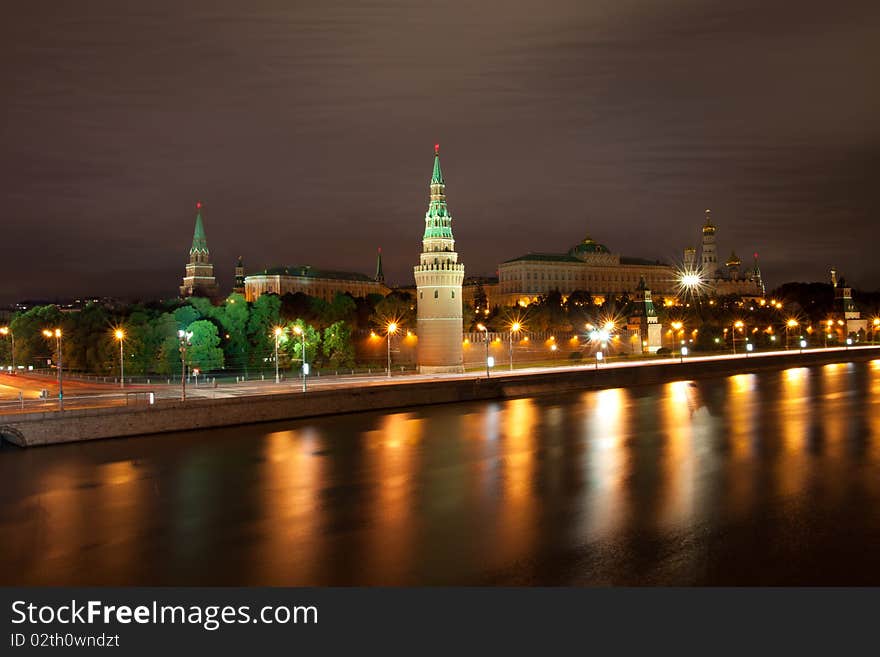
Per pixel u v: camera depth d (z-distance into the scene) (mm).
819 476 56875
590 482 56250
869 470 58719
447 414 94125
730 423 84812
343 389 93188
